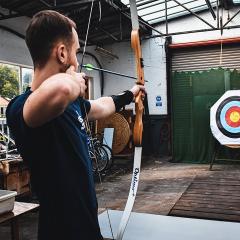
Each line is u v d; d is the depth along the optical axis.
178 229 1.83
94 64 6.65
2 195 1.41
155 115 6.48
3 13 4.45
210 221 1.95
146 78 6.54
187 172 4.82
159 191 3.76
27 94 0.68
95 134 5.84
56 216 0.69
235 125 5.01
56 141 0.67
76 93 0.60
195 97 5.63
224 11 6.00
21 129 0.64
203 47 5.98
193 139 5.64
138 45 1.18
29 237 2.56
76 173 0.71
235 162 5.41
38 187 0.71
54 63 0.66
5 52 4.47
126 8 4.89
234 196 3.41
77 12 4.61
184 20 6.21
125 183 4.29
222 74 5.50
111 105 1.01
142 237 1.70
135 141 1.21
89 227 0.72
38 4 4.39
